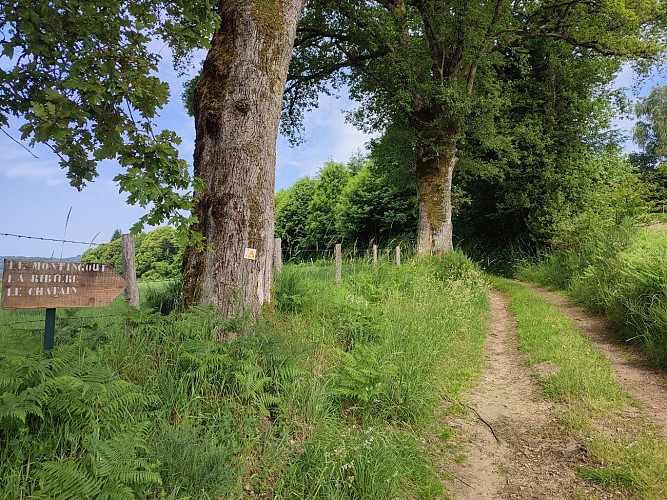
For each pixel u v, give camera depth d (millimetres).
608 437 4473
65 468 2436
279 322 5672
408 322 7348
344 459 3475
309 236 36594
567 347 7320
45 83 3912
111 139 3725
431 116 16938
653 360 6559
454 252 15992
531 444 4547
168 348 4211
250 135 5547
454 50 16531
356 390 4684
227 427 3572
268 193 5691
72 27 3707
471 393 5922
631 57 17797
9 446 2686
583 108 20281
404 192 28172
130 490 2457
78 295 3861
